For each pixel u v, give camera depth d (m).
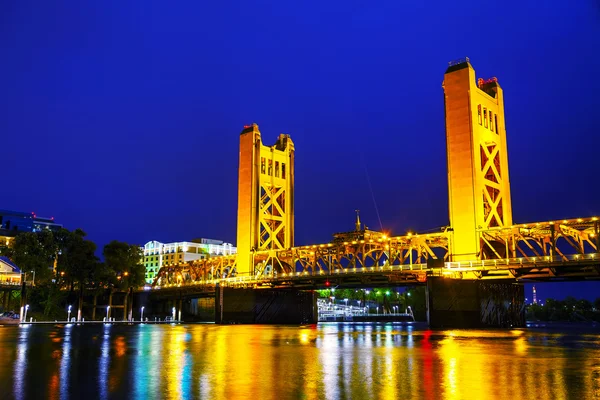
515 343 55.41
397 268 108.81
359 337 68.38
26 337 65.12
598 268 85.56
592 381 27.33
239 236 144.88
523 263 89.19
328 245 123.44
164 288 168.75
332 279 123.56
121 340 60.78
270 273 137.88
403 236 109.19
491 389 24.91
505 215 108.56
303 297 148.88
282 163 157.00
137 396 23.39
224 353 43.88
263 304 137.00
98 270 148.00
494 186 107.12
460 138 102.31
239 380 28.03
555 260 87.38
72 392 24.47
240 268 143.25
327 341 59.91
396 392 24.20
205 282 151.75
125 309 161.12
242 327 110.31
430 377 28.92
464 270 94.44
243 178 146.38
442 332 82.44
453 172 102.19
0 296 151.00
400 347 50.12
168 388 25.48
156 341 59.34
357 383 26.91
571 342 57.03
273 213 153.00
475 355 41.38
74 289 158.25
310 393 24.02
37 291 149.62
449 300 94.19
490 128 109.12
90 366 34.28
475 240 97.94
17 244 135.12
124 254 158.88
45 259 136.50
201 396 23.36
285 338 66.38
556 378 28.44
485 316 93.19
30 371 31.75
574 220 87.25
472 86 104.00
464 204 100.00
